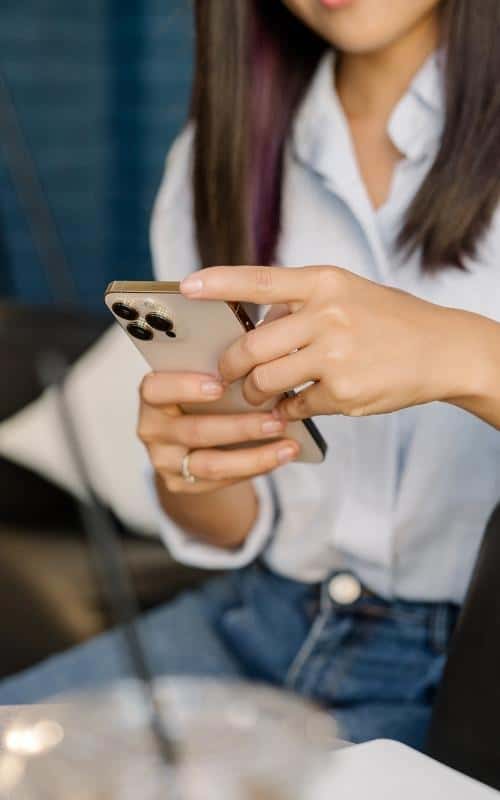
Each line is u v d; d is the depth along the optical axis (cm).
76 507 251
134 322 97
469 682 96
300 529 135
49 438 249
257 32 136
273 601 138
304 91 137
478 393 95
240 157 138
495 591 97
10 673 204
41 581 221
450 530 127
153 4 414
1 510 249
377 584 130
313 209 137
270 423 107
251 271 91
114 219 436
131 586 226
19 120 433
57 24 425
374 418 127
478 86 124
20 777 50
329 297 92
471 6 123
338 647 130
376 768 67
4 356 271
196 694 53
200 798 48
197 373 104
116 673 140
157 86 422
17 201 431
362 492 129
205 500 139
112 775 49
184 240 149
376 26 120
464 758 95
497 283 126
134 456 245
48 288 438
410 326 93
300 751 49
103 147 431
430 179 125
